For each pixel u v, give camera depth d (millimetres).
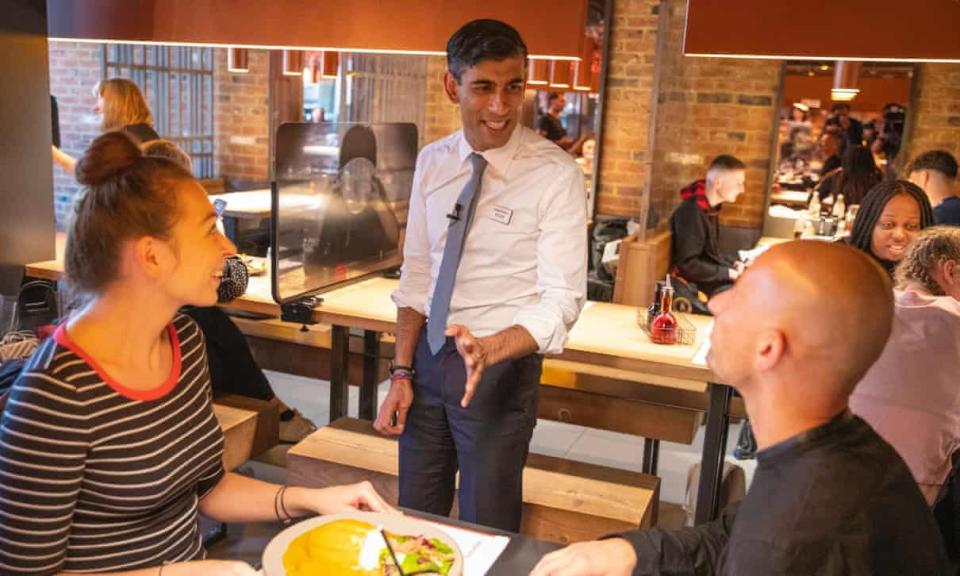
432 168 2139
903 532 964
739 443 4242
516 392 2049
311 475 2781
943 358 2033
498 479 2084
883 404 2102
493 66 1884
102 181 1321
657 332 2719
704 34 2457
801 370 973
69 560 1359
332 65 5250
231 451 2816
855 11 2320
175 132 7883
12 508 1242
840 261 968
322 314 2891
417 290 2215
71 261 1333
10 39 3305
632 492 2598
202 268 1375
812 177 6906
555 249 1957
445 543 1333
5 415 1257
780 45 2402
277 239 2723
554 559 1252
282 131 2658
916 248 2209
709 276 5477
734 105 6980
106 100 4125
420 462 2180
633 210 7184
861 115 6734
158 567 1323
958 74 6480
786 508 946
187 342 1499
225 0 2777
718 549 1271
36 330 2486
